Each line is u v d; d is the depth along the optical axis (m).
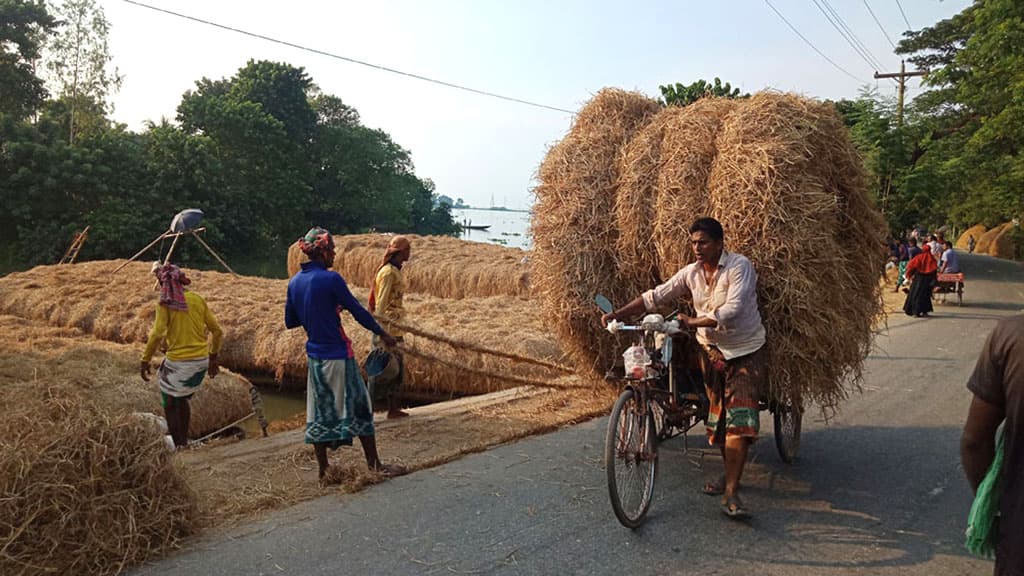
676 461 5.93
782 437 5.72
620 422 4.47
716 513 4.77
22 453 3.92
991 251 43.97
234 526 4.49
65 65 44.12
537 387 8.32
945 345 12.06
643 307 4.93
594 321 5.87
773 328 4.82
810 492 5.19
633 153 5.64
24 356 8.61
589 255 5.78
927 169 25.98
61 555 3.81
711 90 5.95
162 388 6.46
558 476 5.48
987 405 2.43
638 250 5.53
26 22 40.31
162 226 37.78
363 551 4.12
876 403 7.95
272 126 48.34
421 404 9.80
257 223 45.62
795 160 4.77
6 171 34.81
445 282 18.08
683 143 5.34
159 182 38.31
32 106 42.00
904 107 27.56
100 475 4.04
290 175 49.94
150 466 4.23
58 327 12.55
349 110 66.25
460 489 5.17
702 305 4.75
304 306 5.21
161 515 4.16
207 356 6.68
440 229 80.88
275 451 6.04
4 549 3.65
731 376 4.70
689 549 4.19
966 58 25.77
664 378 5.16
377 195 62.34
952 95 32.62
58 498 3.87
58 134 37.69
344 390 5.20
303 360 10.79
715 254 4.59
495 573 3.85
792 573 3.89
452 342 7.39
